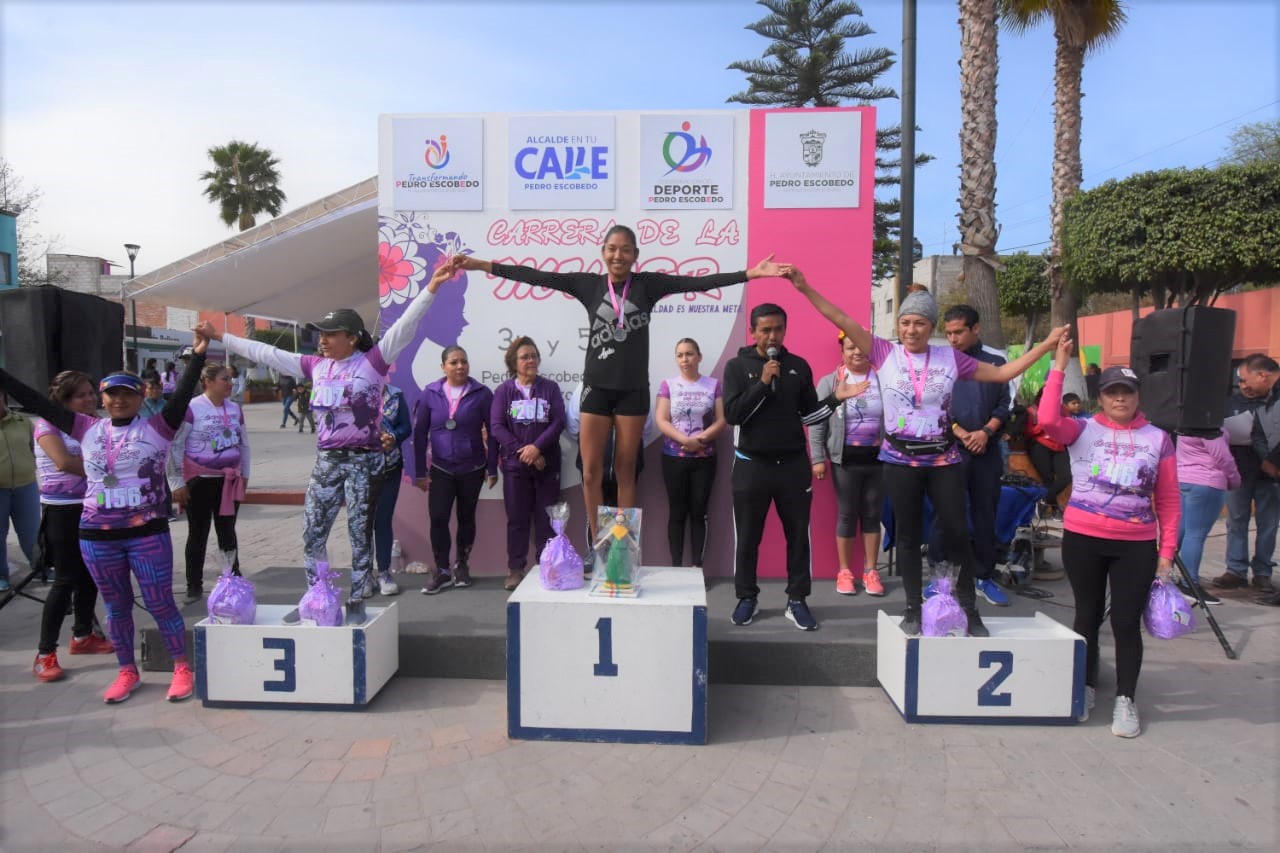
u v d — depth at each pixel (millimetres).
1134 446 3443
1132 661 3465
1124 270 10094
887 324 30469
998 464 4781
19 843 2664
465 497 4934
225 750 3328
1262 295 15984
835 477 4926
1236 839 2672
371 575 4777
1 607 4566
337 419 3818
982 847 2633
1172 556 3471
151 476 3793
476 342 5414
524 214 5332
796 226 5211
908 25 6523
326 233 8578
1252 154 24891
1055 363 3535
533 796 2963
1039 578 5996
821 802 2914
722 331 5258
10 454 5539
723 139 5207
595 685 3385
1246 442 5793
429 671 4102
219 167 32531
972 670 3531
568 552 3664
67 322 4531
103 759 3252
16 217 18344
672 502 4898
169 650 3920
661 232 5262
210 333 3914
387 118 5344
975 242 9727
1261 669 4277
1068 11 10547
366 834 2719
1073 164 11219
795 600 4207
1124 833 2711
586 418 4145
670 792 2988
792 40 21172
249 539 7828
